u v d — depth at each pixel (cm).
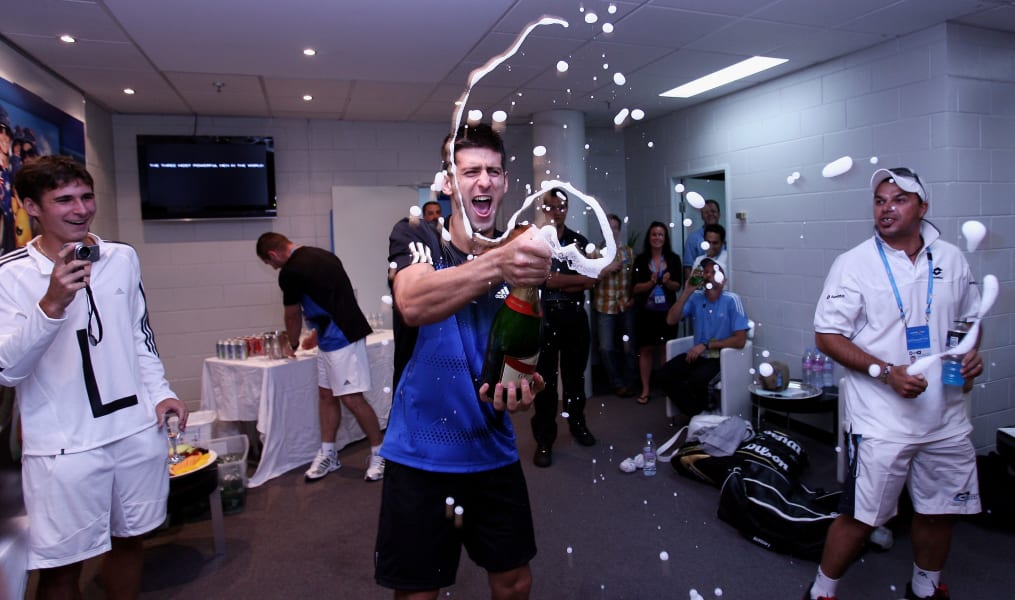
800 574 234
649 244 502
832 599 194
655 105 495
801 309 413
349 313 336
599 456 369
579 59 360
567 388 381
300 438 370
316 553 264
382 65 359
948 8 292
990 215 328
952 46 314
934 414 178
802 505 259
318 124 521
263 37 304
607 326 505
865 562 240
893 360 184
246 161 492
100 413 168
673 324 442
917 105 329
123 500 175
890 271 187
